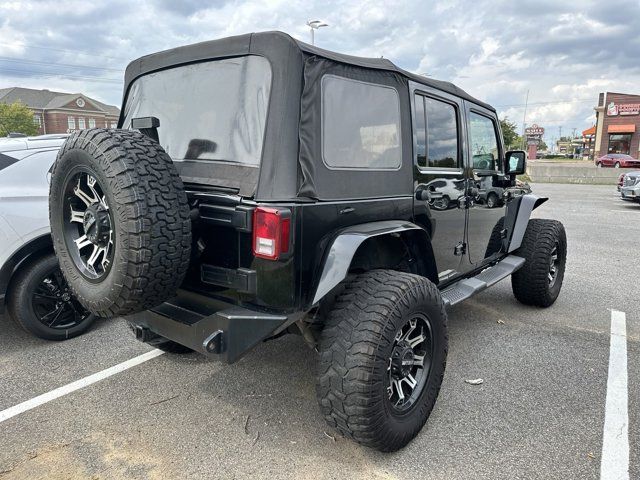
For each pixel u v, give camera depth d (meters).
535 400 3.04
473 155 3.85
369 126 2.63
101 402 3.00
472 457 2.48
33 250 3.72
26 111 52.91
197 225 2.33
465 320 4.50
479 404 2.99
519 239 4.43
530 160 47.38
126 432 2.69
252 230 2.14
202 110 2.54
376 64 2.69
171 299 2.58
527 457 2.48
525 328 4.29
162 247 2.07
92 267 2.31
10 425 2.75
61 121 66.56
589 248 8.05
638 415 2.88
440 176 3.29
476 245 3.94
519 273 4.64
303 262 2.21
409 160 2.95
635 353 3.77
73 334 4.00
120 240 2.04
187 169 2.54
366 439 2.29
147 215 2.03
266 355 3.65
